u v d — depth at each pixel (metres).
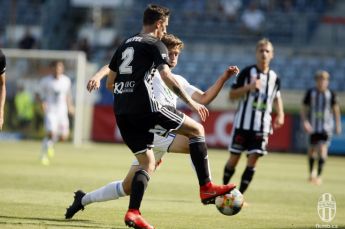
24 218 19.47
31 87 70.69
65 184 31.06
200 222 20.28
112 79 18.91
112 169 41.44
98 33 91.69
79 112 69.81
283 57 82.69
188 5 89.88
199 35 87.94
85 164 44.88
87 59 86.00
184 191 30.31
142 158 18.02
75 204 19.67
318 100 41.38
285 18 85.94
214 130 71.19
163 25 18.39
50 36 90.56
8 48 89.19
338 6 86.69
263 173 44.38
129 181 19.02
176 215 21.81
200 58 84.19
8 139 70.94
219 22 87.81
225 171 28.14
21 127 70.94
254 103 27.28
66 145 68.94
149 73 17.62
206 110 17.62
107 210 22.19
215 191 18.16
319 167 39.44
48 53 70.31
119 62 18.02
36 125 70.88
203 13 88.62
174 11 89.44
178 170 43.50
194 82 82.00
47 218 19.69
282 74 81.19
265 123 27.27
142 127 17.72
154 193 29.00
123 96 17.75
